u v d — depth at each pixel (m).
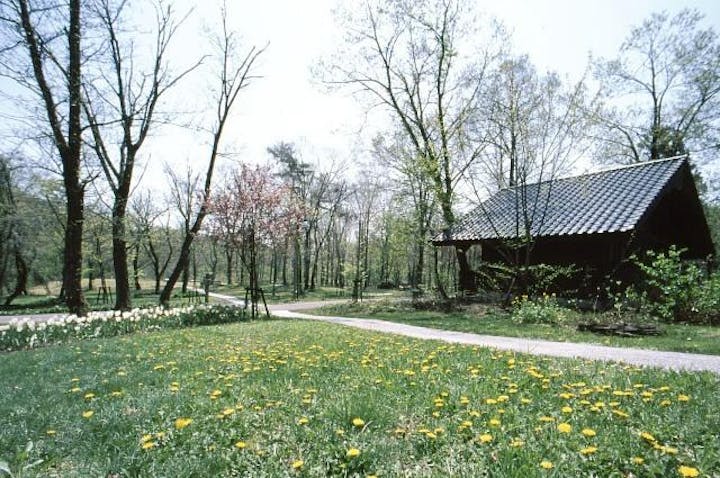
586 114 16.30
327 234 54.06
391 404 4.27
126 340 10.67
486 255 20.58
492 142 18.69
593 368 6.12
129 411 4.31
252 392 4.84
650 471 2.78
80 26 15.36
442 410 4.07
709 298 12.45
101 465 3.06
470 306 17.53
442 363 6.25
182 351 8.38
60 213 37.25
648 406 4.11
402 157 22.70
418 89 24.28
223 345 9.08
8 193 34.16
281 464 3.06
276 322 15.09
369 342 9.00
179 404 4.38
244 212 19.53
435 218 22.75
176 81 18.66
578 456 2.96
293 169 46.84
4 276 39.50
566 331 11.34
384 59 24.55
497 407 4.03
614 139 30.17
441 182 21.42
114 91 18.11
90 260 45.16
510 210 20.25
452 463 2.96
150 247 48.69
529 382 5.07
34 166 19.67
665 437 3.35
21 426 3.93
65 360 7.82
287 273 72.69
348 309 20.75
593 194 17.48
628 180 17.27
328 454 3.14
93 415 4.18
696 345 8.54
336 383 5.18
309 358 6.85
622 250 15.41
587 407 4.12
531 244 16.75
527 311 13.62
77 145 15.68
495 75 19.59
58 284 55.59
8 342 10.57
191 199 41.09
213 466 2.99
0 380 6.25
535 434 3.37
